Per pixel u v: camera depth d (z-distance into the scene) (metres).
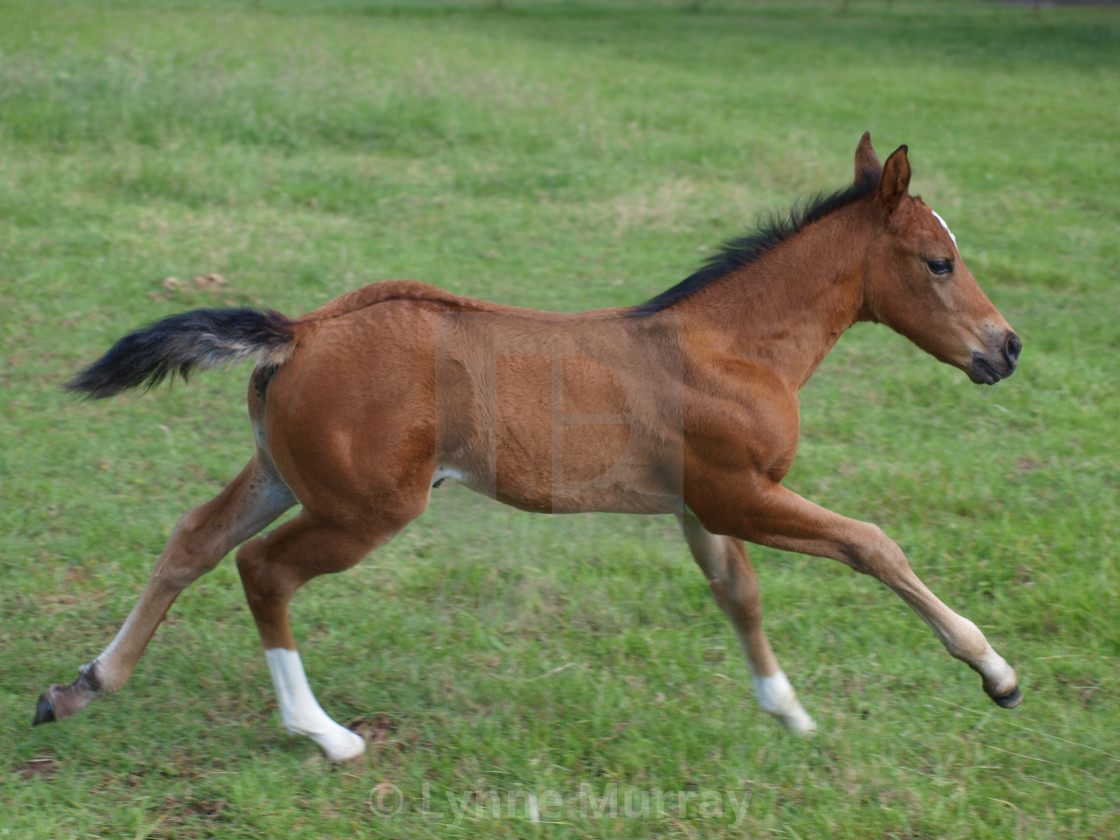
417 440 3.02
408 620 3.90
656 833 2.98
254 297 6.61
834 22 22.17
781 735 3.37
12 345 5.85
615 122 11.15
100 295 6.43
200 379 5.73
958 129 11.77
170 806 3.00
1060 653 3.80
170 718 3.37
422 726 3.38
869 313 3.37
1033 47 18.05
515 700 3.49
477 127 10.47
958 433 5.48
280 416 3.04
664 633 3.88
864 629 3.91
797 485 4.88
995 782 3.20
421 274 7.09
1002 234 8.41
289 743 3.29
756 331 3.21
